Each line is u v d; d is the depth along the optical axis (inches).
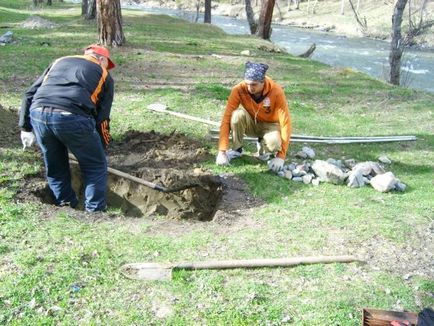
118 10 499.2
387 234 184.1
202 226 188.1
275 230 184.9
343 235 182.5
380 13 1834.4
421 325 133.6
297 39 1318.9
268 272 157.6
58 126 179.8
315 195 217.8
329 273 158.7
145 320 135.0
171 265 154.6
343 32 1713.8
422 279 159.2
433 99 402.9
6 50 466.6
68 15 919.0
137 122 290.0
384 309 144.1
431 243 181.6
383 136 302.4
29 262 152.3
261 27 751.7
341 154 271.7
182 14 1876.2
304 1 2421.3
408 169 257.4
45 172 221.3
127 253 162.7
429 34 1262.3
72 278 147.6
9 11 977.5
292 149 270.8
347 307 143.6
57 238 167.2
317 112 348.5
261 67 215.6
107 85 194.9
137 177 226.5
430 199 218.8
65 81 183.8
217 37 677.9
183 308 140.0
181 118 302.2
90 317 134.7
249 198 213.3
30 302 137.3
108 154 247.9
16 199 193.9
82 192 227.0
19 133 256.1
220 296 145.2
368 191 225.0
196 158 248.8
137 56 469.7
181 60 471.2
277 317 138.4
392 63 593.6
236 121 236.7
